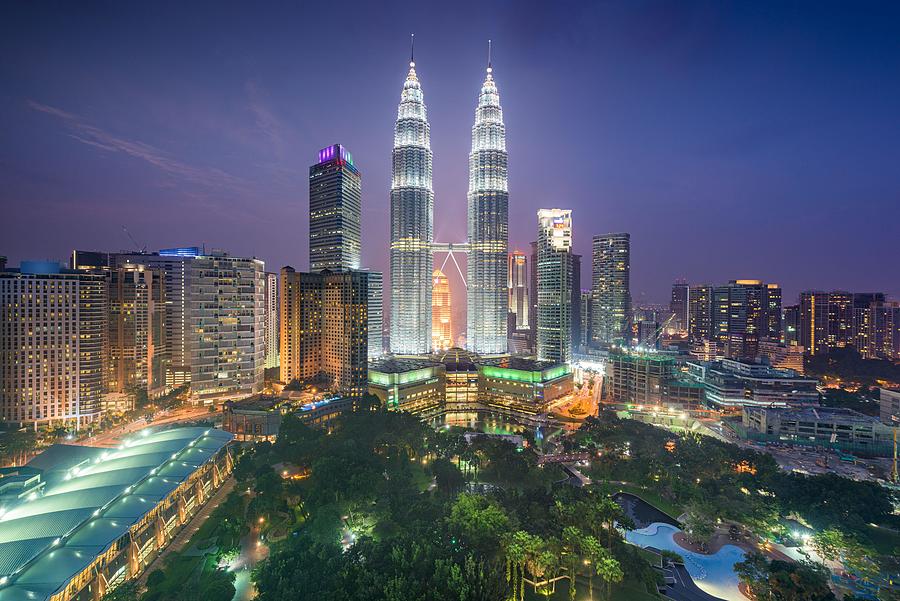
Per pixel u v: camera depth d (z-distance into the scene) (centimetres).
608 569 11575
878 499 17425
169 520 16362
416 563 11838
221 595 11519
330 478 17638
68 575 11444
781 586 12000
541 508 15238
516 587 12188
